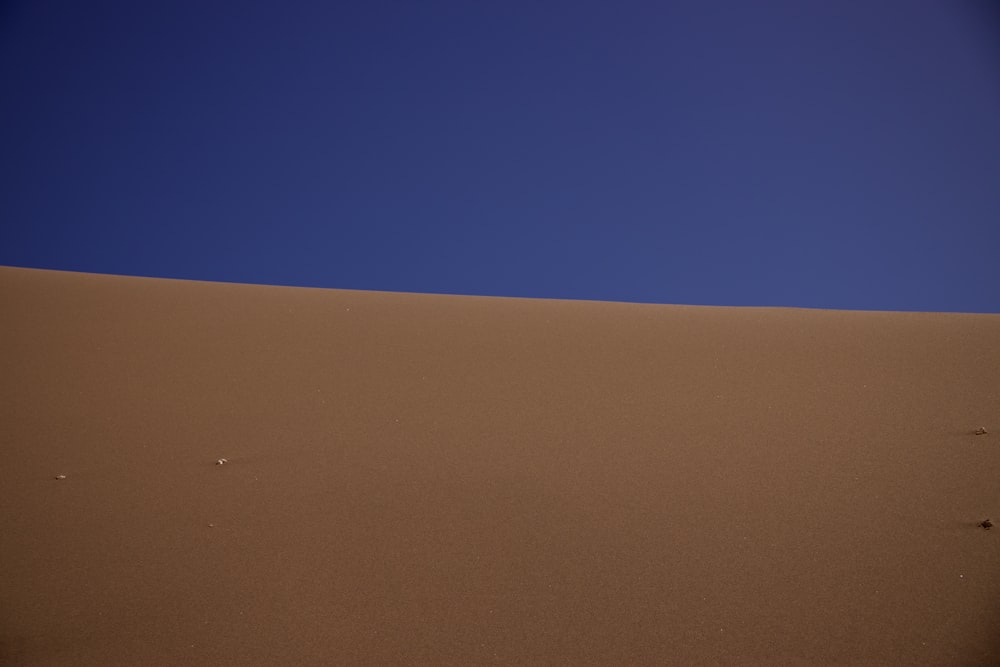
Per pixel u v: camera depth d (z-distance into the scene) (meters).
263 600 4.56
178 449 6.50
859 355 8.66
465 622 4.37
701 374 8.31
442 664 4.04
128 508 5.56
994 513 5.30
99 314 10.11
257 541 5.16
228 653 4.12
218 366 8.51
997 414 6.82
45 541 5.12
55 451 6.41
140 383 7.95
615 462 6.29
